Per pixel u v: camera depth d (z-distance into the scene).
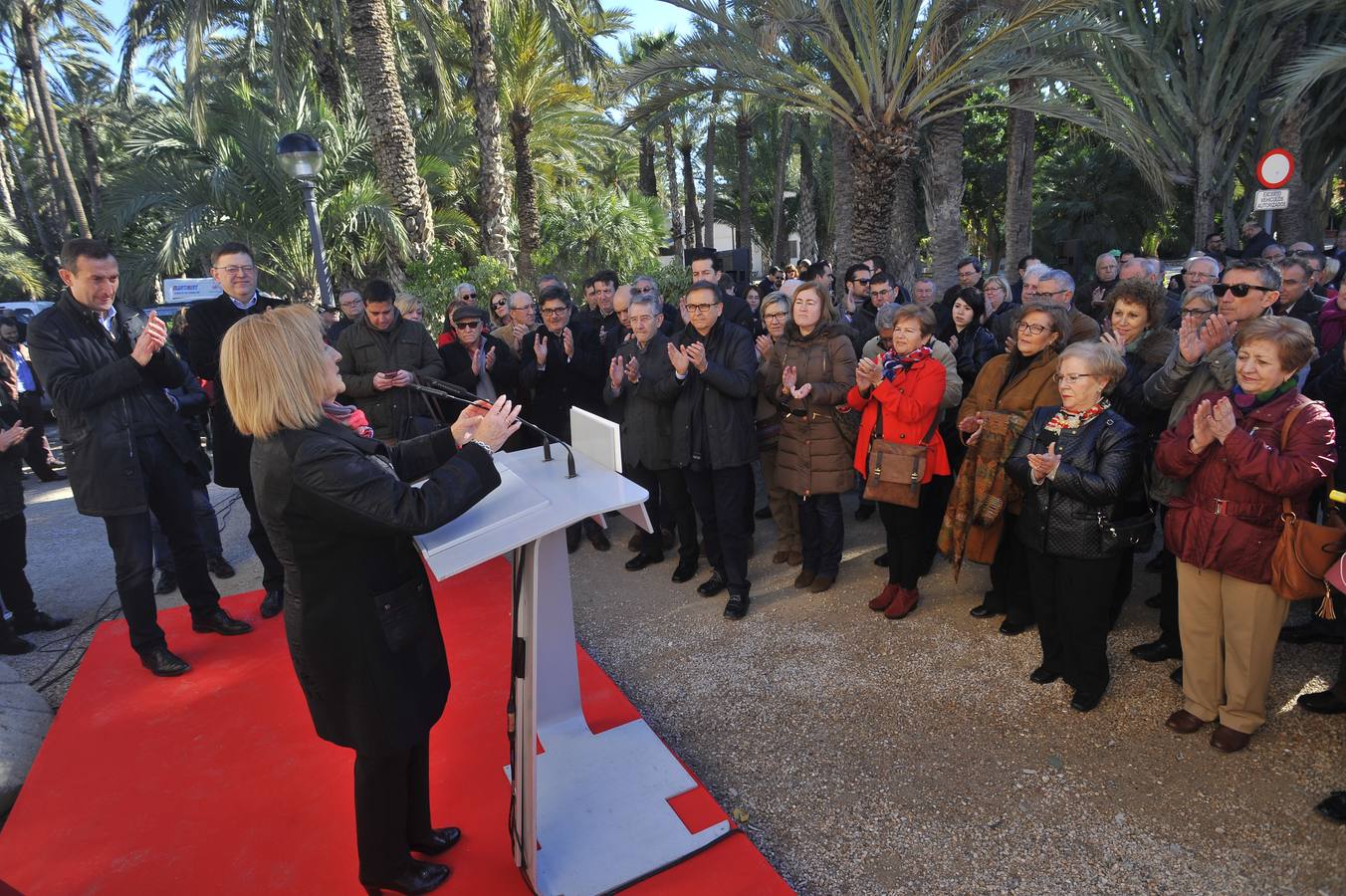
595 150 20.33
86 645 4.22
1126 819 2.48
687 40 8.48
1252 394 2.59
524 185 15.52
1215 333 2.80
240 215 12.77
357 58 10.80
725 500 3.94
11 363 4.39
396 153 11.00
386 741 1.93
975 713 3.09
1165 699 3.05
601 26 15.30
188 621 4.20
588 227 15.45
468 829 2.46
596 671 3.38
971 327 4.97
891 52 8.01
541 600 2.69
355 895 2.28
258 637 3.96
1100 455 2.85
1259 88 13.61
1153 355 3.37
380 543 1.89
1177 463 2.67
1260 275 3.02
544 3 11.92
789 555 4.70
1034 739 2.90
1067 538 2.91
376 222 11.11
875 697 3.25
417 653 1.98
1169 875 2.26
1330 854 2.27
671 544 5.16
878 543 4.95
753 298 8.55
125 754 3.04
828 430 4.00
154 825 2.62
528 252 15.58
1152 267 4.64
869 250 8.97
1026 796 2.62
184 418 4.07
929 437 3.68
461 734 3.00
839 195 14.00
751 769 2.87
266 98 16.31
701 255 5.67
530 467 2.31
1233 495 2.57
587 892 2.19
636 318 4.22
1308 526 2.41
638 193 18.52
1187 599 2.78
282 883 2.34
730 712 3.23
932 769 2.79
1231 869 2.26
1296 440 2.43
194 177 12.81
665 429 4.36
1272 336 2.44
